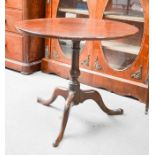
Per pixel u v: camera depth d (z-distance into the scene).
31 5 2.47
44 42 2.69
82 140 1.62
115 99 2.22
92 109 2.02
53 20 1.79
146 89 2.12
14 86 2.37
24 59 2.60
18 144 1.55
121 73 2.25
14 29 2.55
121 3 2.16
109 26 1.64
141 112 2.01
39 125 1.77
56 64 2.61
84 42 2.38
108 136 1.68
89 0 2.28
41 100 2.07
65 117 1.64
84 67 2.44
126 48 2.20
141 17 2.08
